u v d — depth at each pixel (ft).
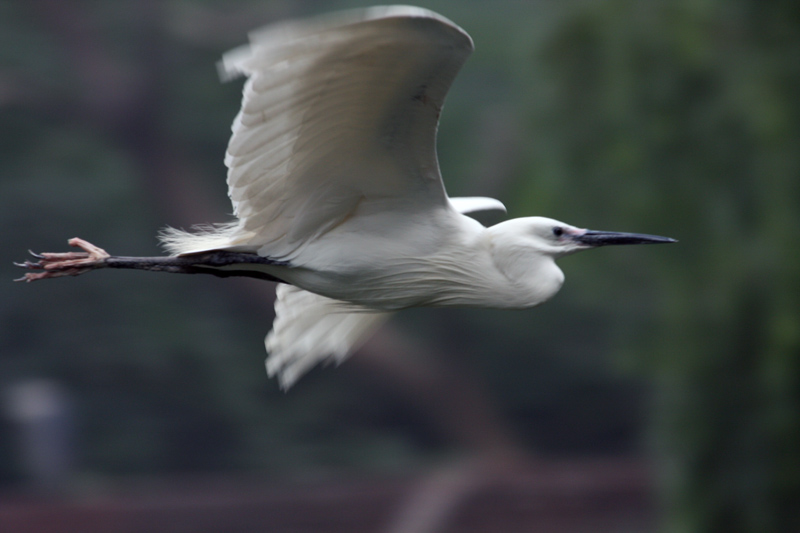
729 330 29.91
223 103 66.18
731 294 29.63
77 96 64.69
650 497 51.39
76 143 64.69
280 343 20.45
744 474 29.84
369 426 70.03
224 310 66.95
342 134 15.93
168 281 63.82
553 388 69.05
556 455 67.62
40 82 65.21
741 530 30.35
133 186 64.64
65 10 66.03
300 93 14.87
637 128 31.60
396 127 15.84
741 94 30.73
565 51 33.47
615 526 51.49
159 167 65.82
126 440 61.31
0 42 65.72
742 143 30.50
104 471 60.18
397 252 17.35
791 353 28.43
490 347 69.92
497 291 17.79
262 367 65.05
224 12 66.59
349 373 68.44
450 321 69.21
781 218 29.25
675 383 31.40
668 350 31.32
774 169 29.84
